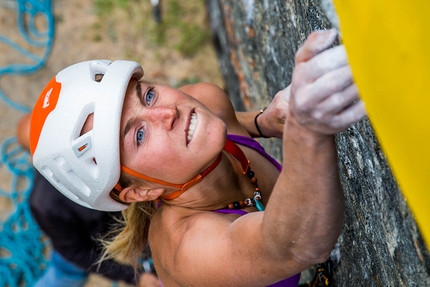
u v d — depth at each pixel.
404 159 0.74
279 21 2.01
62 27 4.53
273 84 2.41
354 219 1.56
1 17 4.64
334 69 0.85
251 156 1.79
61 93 1.56
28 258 3.72
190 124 1.52
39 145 1.58
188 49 4.25
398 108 0.72
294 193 1.02
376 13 0.75
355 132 1.39
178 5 4.46
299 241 1.08
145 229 1.86
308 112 0.90
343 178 1.62
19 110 4.25
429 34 0.65
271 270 1.21
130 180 1.57
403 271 1.20
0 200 3.98
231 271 1.29
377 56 0.75
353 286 1.63
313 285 1.88
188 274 1.44
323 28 1.41
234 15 3.09
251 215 1.28
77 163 1.53
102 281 3.60
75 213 2.19
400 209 1.15
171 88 1.60
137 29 4.39
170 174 1.52
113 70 1.55
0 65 4.43
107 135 1.47
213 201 1.61
